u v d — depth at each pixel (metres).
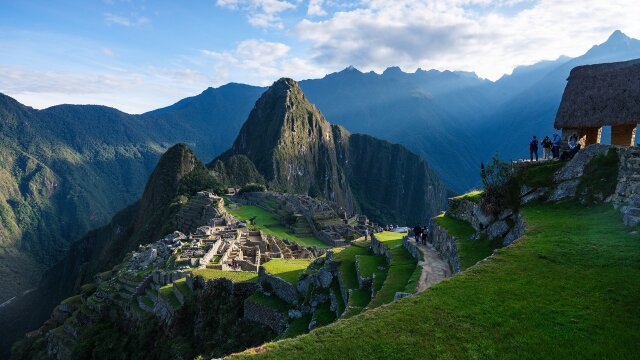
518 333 12.48
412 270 30.09
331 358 12.43
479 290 15.22
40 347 67.75
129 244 139.25
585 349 11.45
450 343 12.44
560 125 30.45
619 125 28.59
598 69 30.52
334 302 33.03
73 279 153.00
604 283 14.39
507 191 27.95
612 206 20.91
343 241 103.94
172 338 41.16
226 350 36.69
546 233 19.83
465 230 30.91
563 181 25.36
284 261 51.44
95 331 52.09
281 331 35.03
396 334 13.23
